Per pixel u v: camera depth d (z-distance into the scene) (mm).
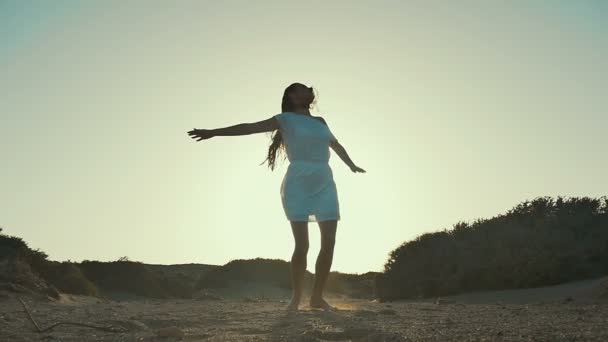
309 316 6090
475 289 18156
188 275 39625
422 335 4262
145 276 29766
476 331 4441
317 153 7086
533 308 8086
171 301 16031
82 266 29812
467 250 20141
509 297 14828
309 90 7328
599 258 17750
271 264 35156
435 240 22250
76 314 7453
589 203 21641
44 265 21031
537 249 18188
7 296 13242
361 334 4508
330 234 7074
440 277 19312
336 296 29641
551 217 21172
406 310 7941
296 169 7039
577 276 16875
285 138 7129
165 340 4453
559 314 6348
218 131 6816
